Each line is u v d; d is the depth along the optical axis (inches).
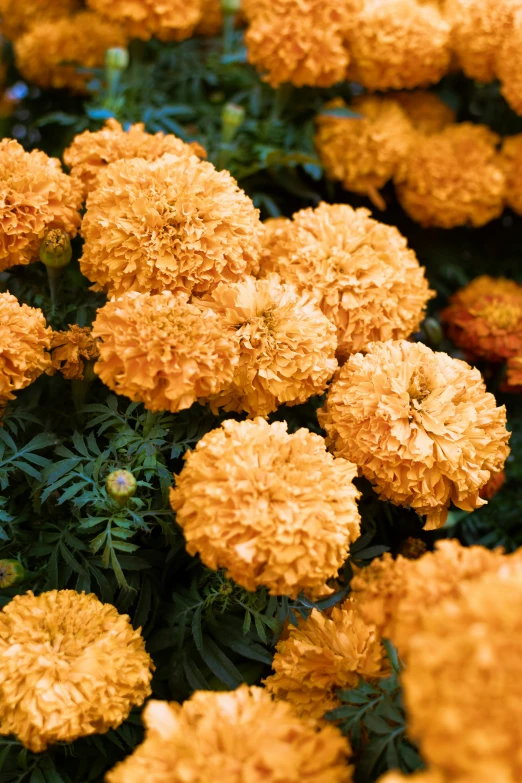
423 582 17.6
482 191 27.8
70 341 21.8
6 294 21.5
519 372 25.8
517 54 26.9
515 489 26.5
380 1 27.5
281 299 21.4
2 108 33.0
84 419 22.9
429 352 22.0
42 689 19.0
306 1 26.3
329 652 19.9
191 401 20.1
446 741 15.5
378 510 23.1
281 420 23.3
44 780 20.0
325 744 17.8
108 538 20.7
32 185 22.3
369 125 27.8
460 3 28.1
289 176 27.8
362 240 23.5
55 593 20.5
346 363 22.1
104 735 20.8
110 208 21.7
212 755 17.2
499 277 29.8
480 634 15.7
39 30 30.2
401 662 19.4
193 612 21.5
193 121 29.6
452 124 29.5
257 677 21.6
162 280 21.3
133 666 19.9
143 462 21.4
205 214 21.7
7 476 21.4
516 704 15.3
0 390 21.0
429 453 20.8
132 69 29.2
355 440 21.2
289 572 18.9
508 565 17.3
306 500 19.3
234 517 19.0
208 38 32.7
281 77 26.9
